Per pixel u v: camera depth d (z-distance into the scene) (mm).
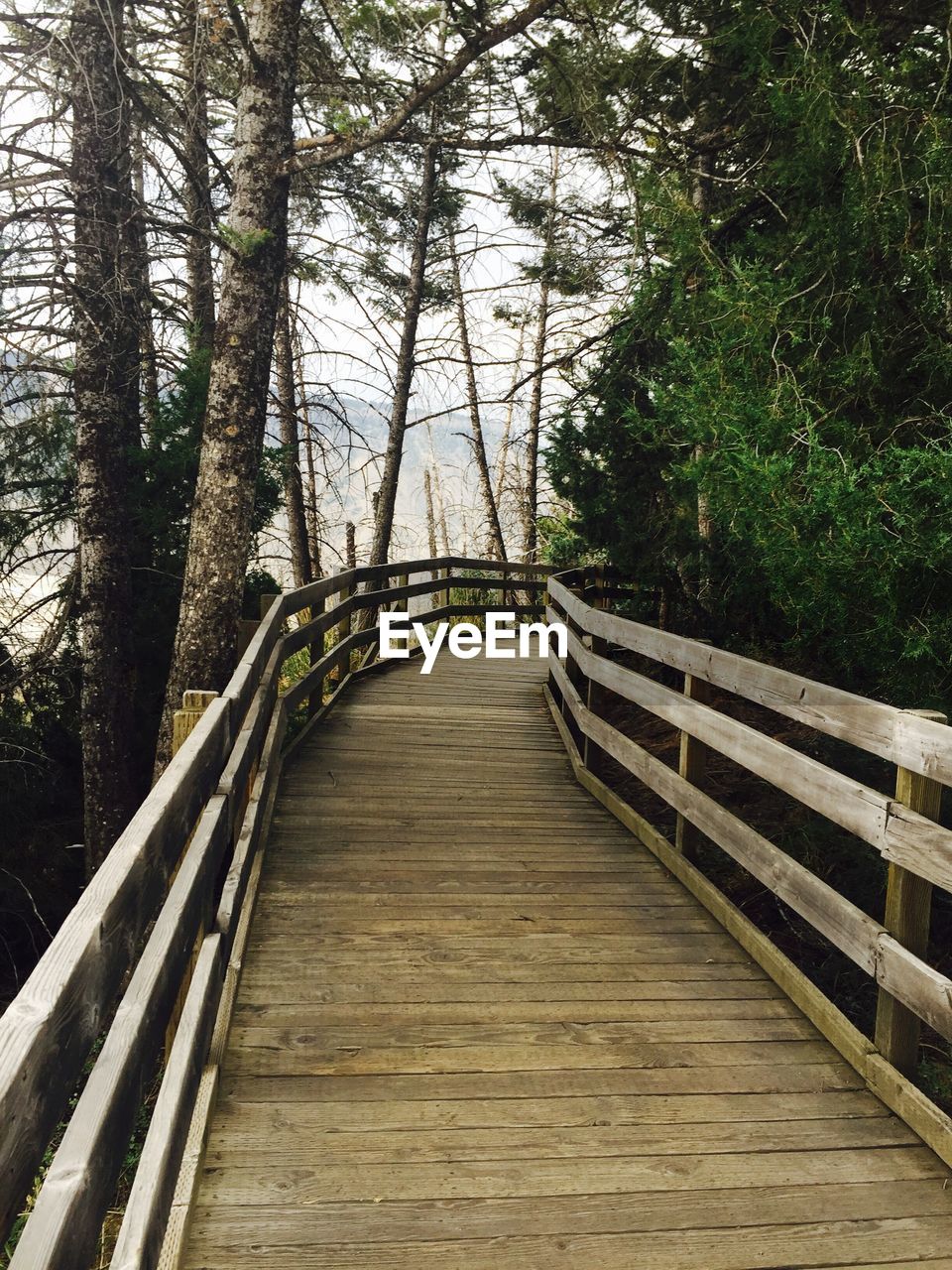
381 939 4352
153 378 12562
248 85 8078
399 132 8250
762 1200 2709
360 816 6133
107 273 9258
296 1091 3166
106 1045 1688
